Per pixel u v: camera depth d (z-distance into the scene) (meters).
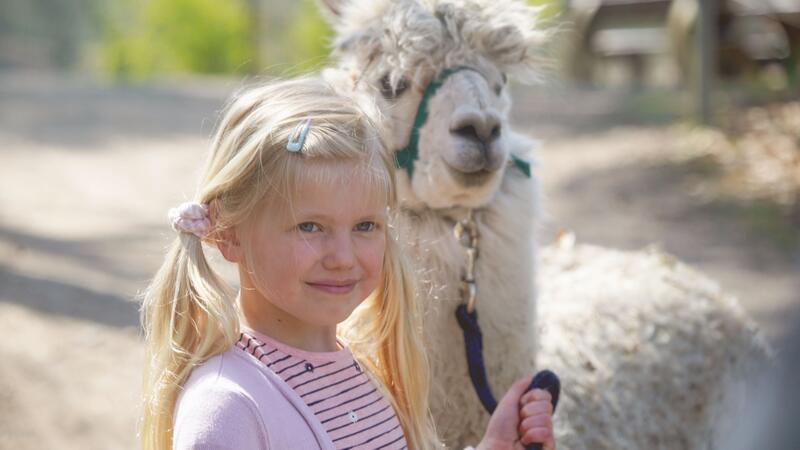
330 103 2.12
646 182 10.74
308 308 2.05
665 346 3.86
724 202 9.88
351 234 2.07
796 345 1.26
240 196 2.05
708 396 4.02
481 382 2.92
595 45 18.50
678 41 15.23
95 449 4.84
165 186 12.05
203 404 1.93
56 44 48.22
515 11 3.25
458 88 2.96
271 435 1.93
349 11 3.34
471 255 2.99
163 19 28.28
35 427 5.05
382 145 2.15
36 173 12.70
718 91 14.27
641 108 14.34
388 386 2.40
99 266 8.41
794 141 11.46
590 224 9.49
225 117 2.19
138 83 22.42
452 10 3.10
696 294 4.30
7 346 6.20
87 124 16.14
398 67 3.04
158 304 2.12
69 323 6.73
